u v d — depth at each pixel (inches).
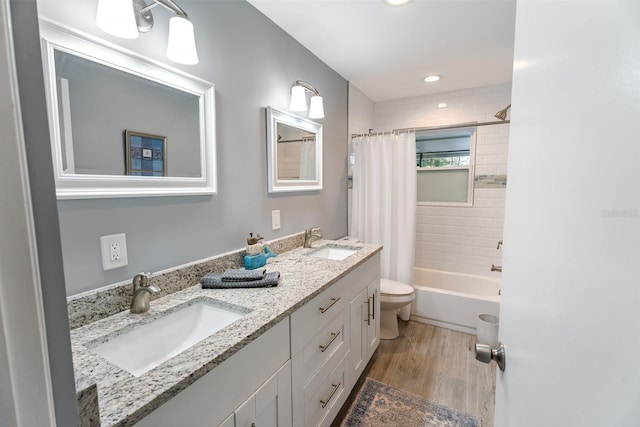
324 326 54.4
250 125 66.5
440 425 62.2
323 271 60.6
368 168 111.9
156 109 47.3
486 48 84.5
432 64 95.9
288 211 81.3
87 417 18.1
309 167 89.4
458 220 126.6
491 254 121.6
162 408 26.7
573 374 15.9
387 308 96.8
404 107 132.1
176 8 44.9
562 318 17.3
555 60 19.1
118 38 42.1
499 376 30.3
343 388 63.4
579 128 16.0
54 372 13.0
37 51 12.1
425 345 93.7
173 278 49.8
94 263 40.4
